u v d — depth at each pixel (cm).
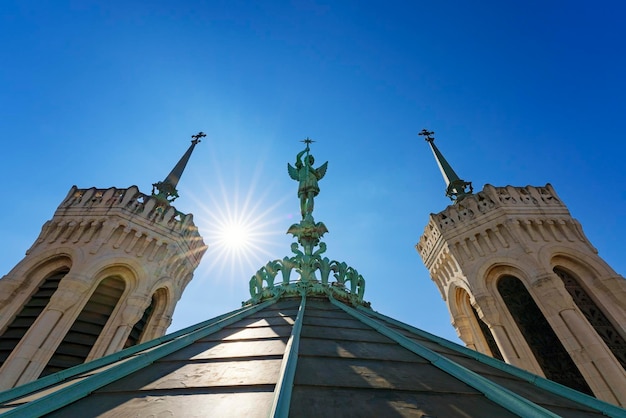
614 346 1662
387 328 689
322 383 368
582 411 439
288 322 728
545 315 1789
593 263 1962
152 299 2295
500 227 2212
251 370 421
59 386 430
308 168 1703
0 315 1728
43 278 1948
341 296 1096
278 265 1222
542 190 2452
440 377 433
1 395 415
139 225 2244
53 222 2177
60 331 1677
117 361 562
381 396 347
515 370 587
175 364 477
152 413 307
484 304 2009
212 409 310
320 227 1425
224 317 890
